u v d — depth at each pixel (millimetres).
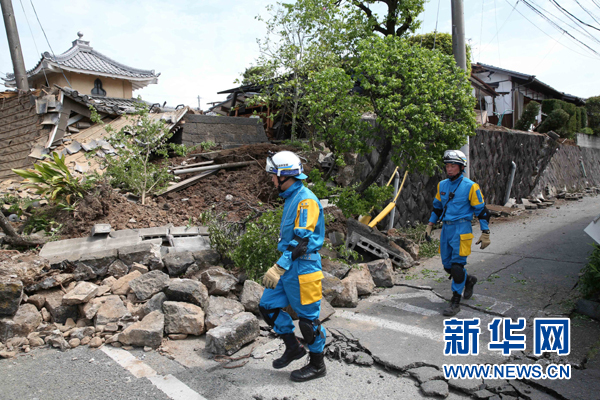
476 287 5227
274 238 5094
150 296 4434
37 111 8656
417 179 8797
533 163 13844
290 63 9289
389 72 6316
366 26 7969
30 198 6719
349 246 6270
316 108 6633
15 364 3580
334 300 4883
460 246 4508
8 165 9242
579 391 2938
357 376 3375
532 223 9352
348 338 3926
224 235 5293
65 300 4172
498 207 11031
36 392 3133
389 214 7906
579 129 25828
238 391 3141
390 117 6223
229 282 4695
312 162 7977
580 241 7117
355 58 7699
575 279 5168
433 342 3850
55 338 3902
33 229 5645
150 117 9336
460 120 6480
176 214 6266
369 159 7730
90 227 5555
